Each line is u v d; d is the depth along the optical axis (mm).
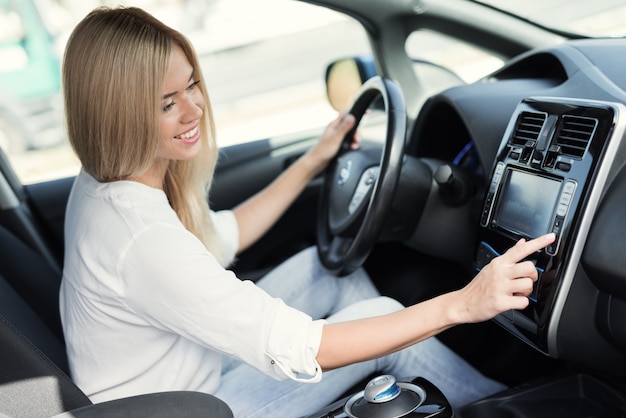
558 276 1134
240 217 1650
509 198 1277
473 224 1541
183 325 1059
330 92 1917
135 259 1044
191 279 1030
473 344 1696
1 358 962
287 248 2059
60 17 4156
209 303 1034
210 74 4762
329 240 1618
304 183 1696
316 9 1936
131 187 1105
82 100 1066
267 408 1271
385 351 1082
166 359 1159
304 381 1071
